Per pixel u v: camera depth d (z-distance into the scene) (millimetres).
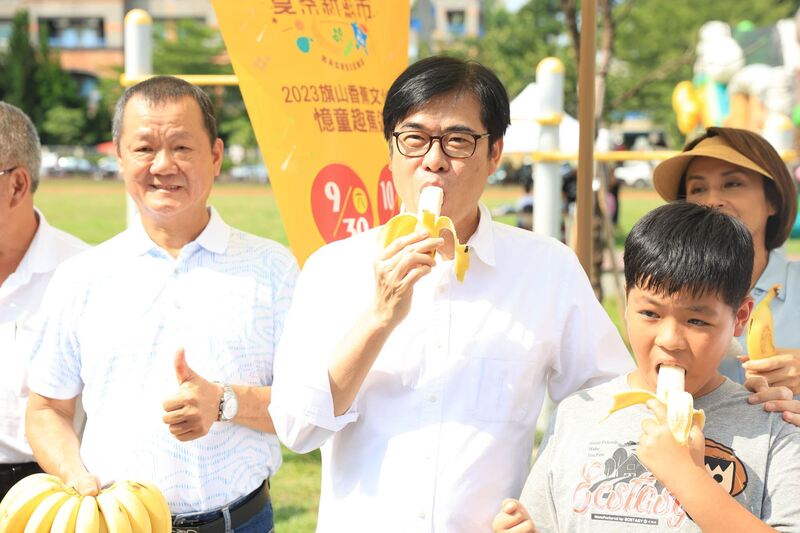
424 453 2268
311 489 5520
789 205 2896
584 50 3139
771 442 2062
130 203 4383
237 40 3205
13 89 50344
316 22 3289
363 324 2133
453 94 2238
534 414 2410
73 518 2322
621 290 7477
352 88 3355
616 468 2146
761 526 1836
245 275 2773
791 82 13844
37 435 2697
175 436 2461
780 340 2889
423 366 2316
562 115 5156
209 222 2791
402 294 2061
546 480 2242
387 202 3463
